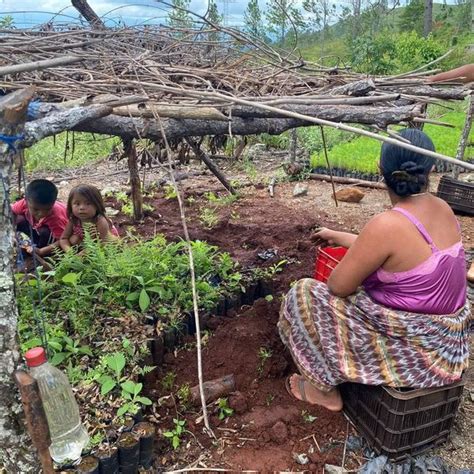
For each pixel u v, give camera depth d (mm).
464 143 6043
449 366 2352
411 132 2201
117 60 2758
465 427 2717
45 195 3645
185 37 3588
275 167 7996
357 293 2434
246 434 2582
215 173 5770
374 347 2391
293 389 2805
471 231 5324
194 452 2482
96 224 3697
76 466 2141
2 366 1623
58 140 8406
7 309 1592
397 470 2396
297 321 2580
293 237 4859
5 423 1679
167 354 3021
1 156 1476
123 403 2453
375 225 2205
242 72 3342
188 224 5117
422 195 2260
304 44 18578
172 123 2803
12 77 2547
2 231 1539
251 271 3881
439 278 2219
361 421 2570
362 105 2785
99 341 2877
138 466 2328
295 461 2451
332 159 7512
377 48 14164
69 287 3180
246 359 3021
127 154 4641
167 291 3260
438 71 3295
